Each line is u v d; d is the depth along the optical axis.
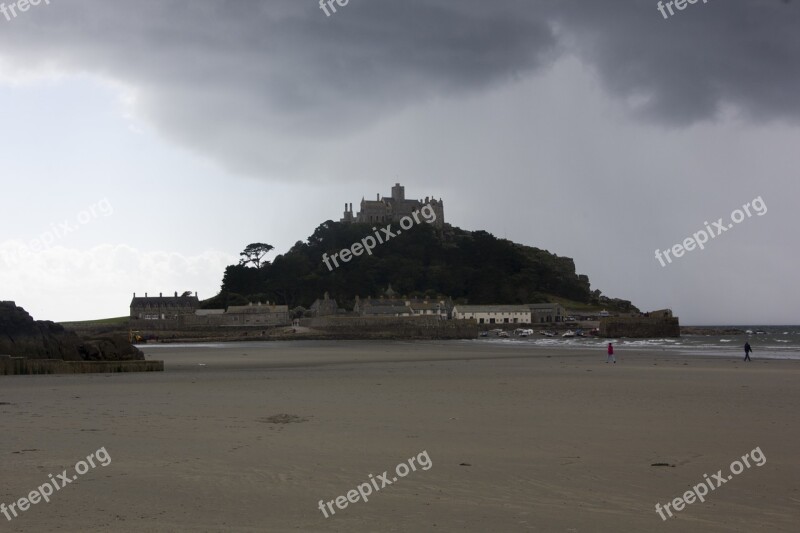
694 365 55.09
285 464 16.58
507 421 23.38
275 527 12.06
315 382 40.09
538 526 12.14
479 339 170.38
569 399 30.11
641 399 30.00
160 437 20.03
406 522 12.36
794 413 25.25
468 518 12.59
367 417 24.36
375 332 178.25
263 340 166.62
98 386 37.78
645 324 172.25
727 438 19.98
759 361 61.03
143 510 12.96
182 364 61.91
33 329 55.41
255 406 27.73
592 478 15.34
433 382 39.66
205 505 13.27
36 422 22.91
